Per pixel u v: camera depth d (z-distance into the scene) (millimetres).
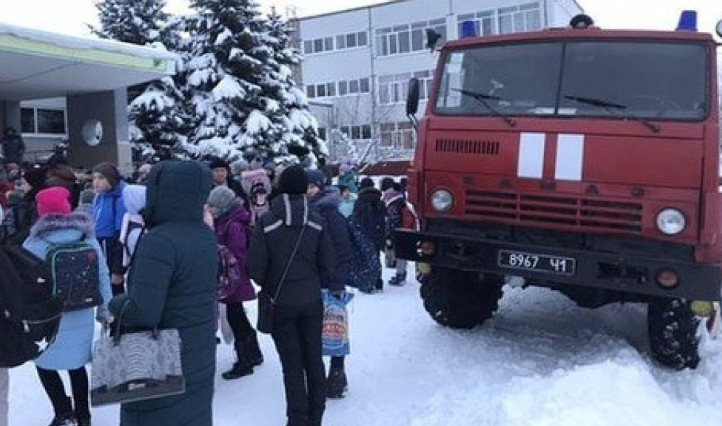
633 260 5098
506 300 8234
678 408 4602
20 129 19797
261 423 4855
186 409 3271
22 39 12031
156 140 21078
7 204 7941
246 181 9008
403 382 5547
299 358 4438
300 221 4414
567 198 5301
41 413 5113
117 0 22531
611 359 5523
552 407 4281
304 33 47625
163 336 3123
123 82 16391
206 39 21438
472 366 5824
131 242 5945
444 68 5973
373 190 9164
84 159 18109
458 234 5770
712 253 5023
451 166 5688
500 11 41469
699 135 4965
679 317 5445
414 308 8047
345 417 4883
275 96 21922
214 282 3434
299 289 4387
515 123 5473
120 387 2984
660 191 5039
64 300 4328
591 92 5422
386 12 45250
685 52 5293
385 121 42188
